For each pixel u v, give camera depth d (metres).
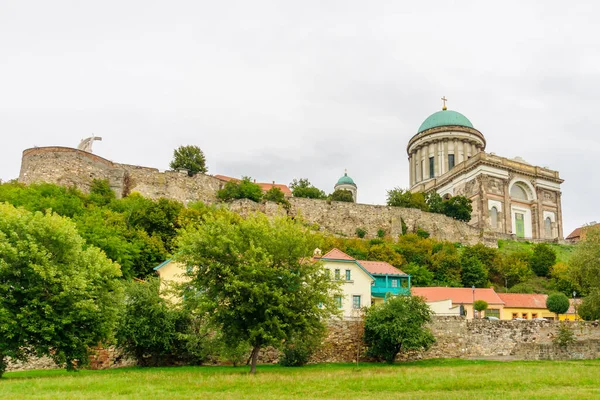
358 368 35.09
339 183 150.25
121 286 32.22
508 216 105.69
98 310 29.55
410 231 88.75
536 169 112.12
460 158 121.81
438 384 24.84
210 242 32.47
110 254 48.91
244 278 31.28
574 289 68.88
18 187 62.72
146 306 36.84
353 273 50.94
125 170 75.12
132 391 22.17
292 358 38.22
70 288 28.28
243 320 32.12
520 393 21.89
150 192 74.94
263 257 31.08
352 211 87.19
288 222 34.34
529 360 40.94
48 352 27.88
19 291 27.80
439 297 58.38
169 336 37.12
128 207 62.88
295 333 32.59
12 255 27.36
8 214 29.61
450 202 99.06
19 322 27.27
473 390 23.36
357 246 72.44
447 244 79.94
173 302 40.84
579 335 48.19
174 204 64.12
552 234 110.38
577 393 21.72
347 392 22.56
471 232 95.38
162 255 54.41
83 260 30.42
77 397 20.03
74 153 70.44
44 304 27.62
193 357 38.41
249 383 24.97
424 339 40.03
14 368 34.22
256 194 80.00
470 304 58.31
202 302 30.48
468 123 128.50
